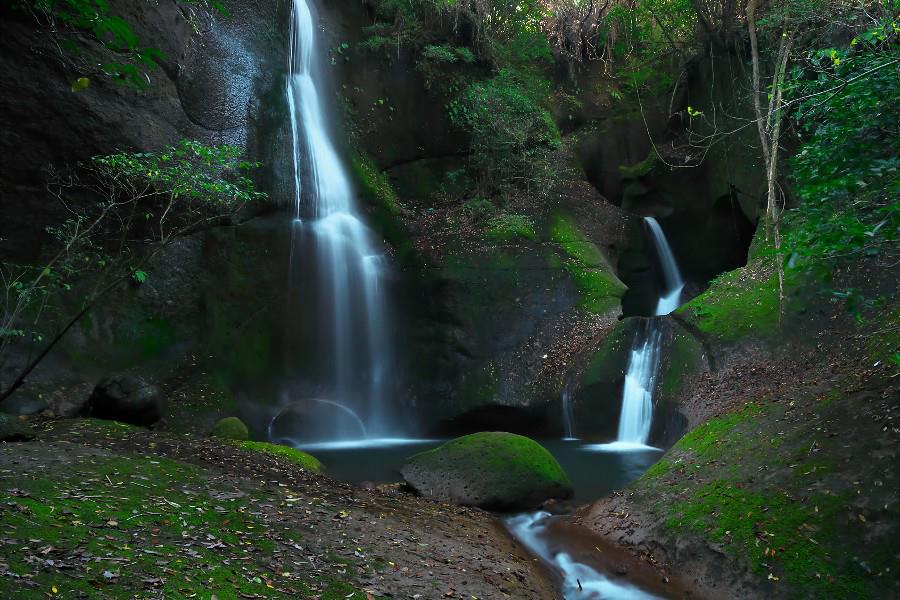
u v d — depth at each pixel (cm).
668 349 1173
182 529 502
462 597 482
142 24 1152
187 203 1153
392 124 1727
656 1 1827
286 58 1478
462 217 1644
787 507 609
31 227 1065
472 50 1862
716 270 1744
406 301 1467
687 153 1748
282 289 1370
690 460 774
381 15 1766
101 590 372
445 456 862
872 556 530
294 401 1355
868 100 514
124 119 1133
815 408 775
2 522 438
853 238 430
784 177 1359
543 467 835
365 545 549
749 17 1234
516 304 1427
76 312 1092
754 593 537
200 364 1229
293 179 1406
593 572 625
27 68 1035
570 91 1995
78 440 799
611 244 1661
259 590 424
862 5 925
